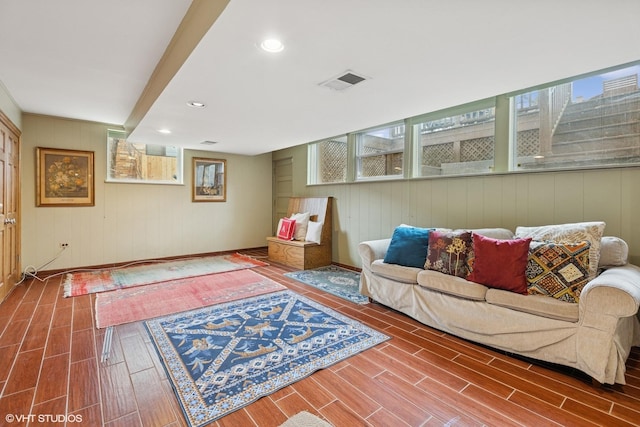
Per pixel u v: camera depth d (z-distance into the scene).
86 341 2.27
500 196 2.94
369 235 4.26
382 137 4.16
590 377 1.84
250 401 1.62
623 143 2.35
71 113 4.02
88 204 4.45
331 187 4.88
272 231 6.52
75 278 3.98
